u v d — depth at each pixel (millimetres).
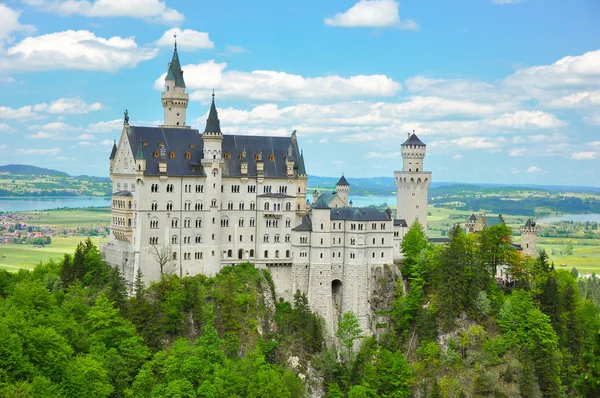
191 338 191750
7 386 125250
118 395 160625
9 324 142000
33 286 181625
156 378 169375
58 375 143250
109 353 166000
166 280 197750
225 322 197250
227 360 180750
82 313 184375
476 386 198250
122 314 184000
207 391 166125
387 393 198875
